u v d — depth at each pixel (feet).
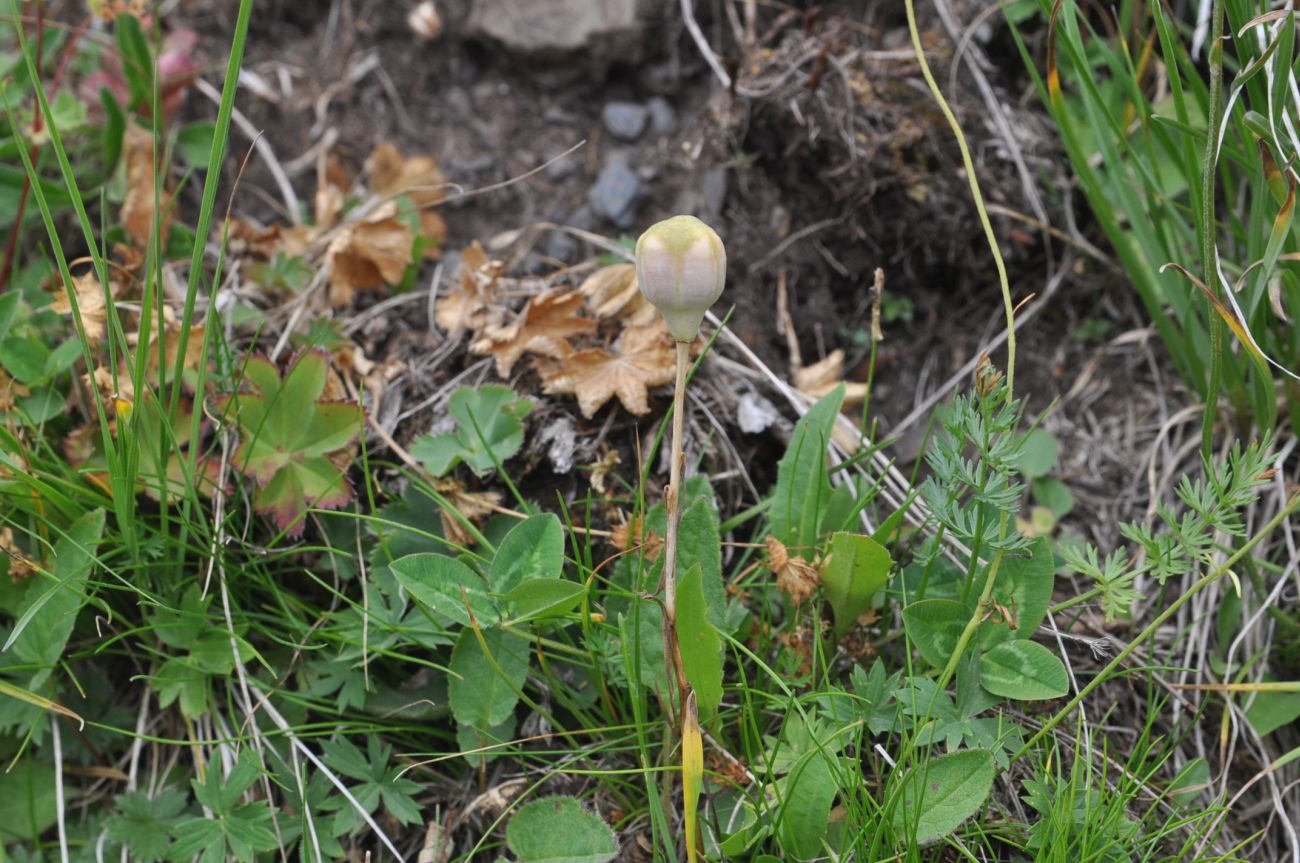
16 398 3.55
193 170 3.95
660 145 3.98
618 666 3.40
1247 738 3.52
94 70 3.99
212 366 3.60
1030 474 3.70
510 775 3.48
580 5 4.00
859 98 3.79
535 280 3.75
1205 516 3.29
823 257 3.85
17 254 3.83
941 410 3.78
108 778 3.54
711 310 3.80
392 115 4.04
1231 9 3.46
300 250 3.83
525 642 3.43
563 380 3.58
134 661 3.56
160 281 3.41
